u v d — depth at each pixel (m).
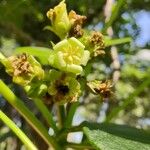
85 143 0.08
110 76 0.16
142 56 0.20
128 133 0.07
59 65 0.07
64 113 0.08
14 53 0.09
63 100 0.07
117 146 0.07
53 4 0.16
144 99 0.20
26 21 0.16
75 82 0.07
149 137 0.07
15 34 0.15
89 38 0.08
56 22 0.08
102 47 0.08
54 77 0.07
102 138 0.07
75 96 0.07
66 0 0.15
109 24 0.09
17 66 0.07
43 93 0.07
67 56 0.07
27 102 0.11
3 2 0.15
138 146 0.07
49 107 0.10
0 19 0.15
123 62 0.18
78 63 0.07
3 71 0.12
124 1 0.09
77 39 0.08
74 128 0.08
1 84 0.08
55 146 0.08
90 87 0.08
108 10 0.12
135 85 0.20
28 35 0.15
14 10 0.15
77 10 0.15
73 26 0.08
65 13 0.08
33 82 0.07
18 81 0.07
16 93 0.12
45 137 0.08
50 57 0.07
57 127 0.08
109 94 0.08
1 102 0.12
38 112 0.11
